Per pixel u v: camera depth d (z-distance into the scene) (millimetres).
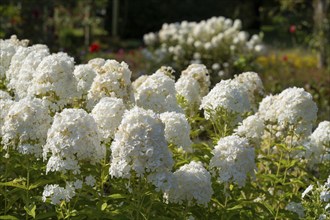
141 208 1993
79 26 10125
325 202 2176
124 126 1869
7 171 2172
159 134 1854
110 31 12656
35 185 2033
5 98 2260
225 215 2156
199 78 2832
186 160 2207
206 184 1996
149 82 2416
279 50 9781
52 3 8367
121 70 2307
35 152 2027
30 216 2160
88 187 2018
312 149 2621
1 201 2234
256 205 2355
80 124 1920
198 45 6883
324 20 8375
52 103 2260
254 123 2506
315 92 5848
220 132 2434
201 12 13703
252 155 2121
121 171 1848
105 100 2107
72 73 2289
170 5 13367
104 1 10805
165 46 7148
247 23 14273
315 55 9031
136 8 13055
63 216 2002
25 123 2021
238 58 6805
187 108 2686
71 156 1917
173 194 1991
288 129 2539
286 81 6535
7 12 7715
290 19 10141
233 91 2385
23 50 2629
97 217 2006
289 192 2373
